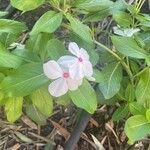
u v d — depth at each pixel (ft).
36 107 0.80
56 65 0.63
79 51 0.64
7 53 0.66
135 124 0.79
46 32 0.68
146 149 1.08
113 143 1.09
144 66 0.81
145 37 0.80
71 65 0.63
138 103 0.78
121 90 0.84
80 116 0.97
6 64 0.65
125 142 1.09
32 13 1.23
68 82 0.64
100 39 0.97
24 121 1.09
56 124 1.10
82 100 0.66
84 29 0.69
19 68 0.66
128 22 0.79
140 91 0.77
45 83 0.67
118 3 0.81
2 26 0.69
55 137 1.09
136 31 0.76
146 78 0.77
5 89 0.66
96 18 0.77
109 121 1.11
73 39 0.73
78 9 0.74
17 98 0.76
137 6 0.82
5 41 0.71
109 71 0.78
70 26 0.71
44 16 0.68
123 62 0.78
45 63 0.65
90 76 0.65
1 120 1.09
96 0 0.72
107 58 0.79
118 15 0.79
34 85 0.66
